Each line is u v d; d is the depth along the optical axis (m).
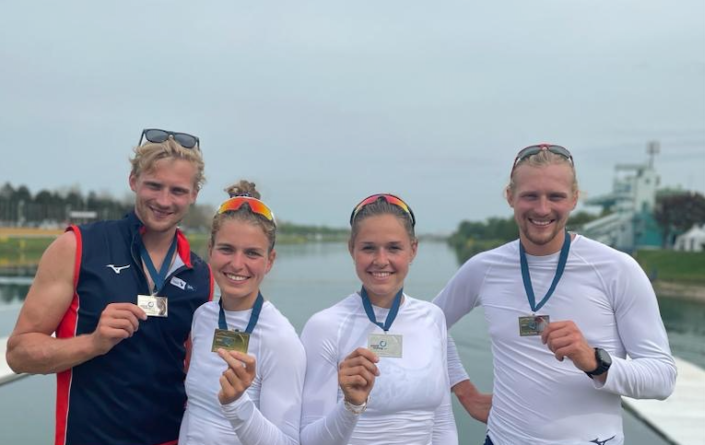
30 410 5.45
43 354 2.41
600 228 55.72
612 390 2.52
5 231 56.91
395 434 2.51
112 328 2.37
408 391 2.52
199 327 2.68
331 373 2.57
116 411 2.61
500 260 3.06
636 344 2.66
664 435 5.00
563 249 2.83
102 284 2.60
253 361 2.23
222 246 2.55
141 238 2.76
